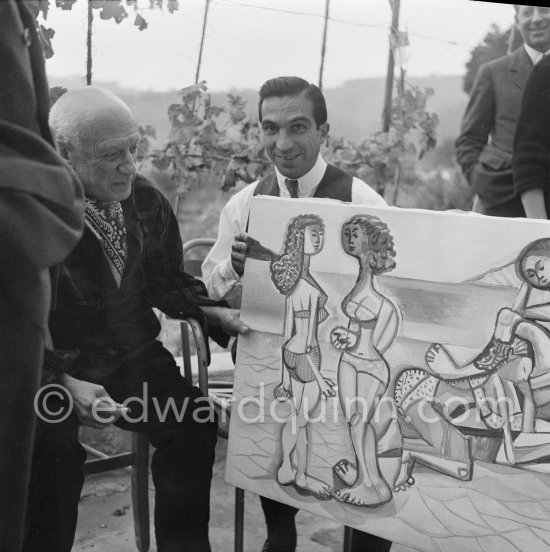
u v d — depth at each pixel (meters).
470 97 3.55
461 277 1.77
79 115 2.11
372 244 1.87
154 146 3.16
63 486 2.04
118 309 2.25
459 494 1.81
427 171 3.78
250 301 2.06
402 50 3.46
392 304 1.86
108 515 2.79
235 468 2.13
